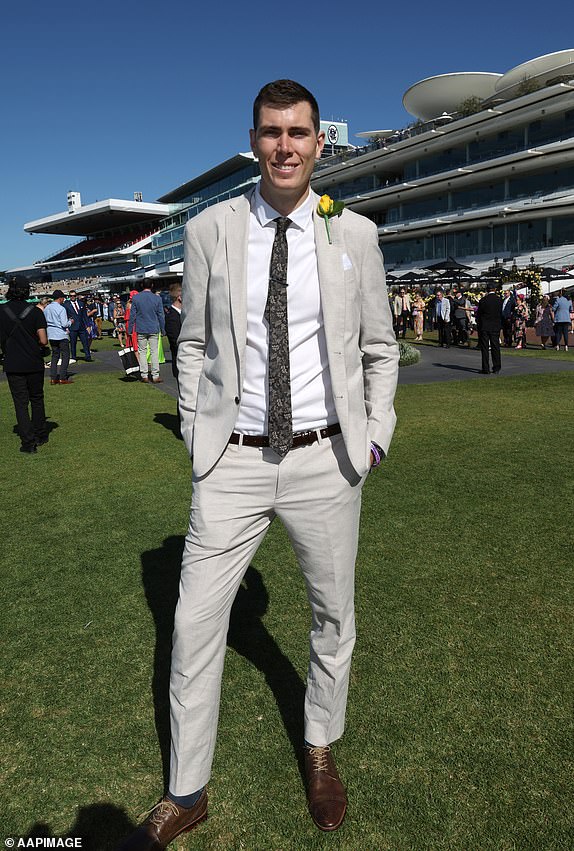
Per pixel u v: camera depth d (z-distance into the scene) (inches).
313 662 82.6
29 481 222.5
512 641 115.0
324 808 78.1
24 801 82.1
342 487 74.4
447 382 448.5
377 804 80.7
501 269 1176.8
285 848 74.8
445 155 1927.9
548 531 163.9
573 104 1542.8
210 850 74.7
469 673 106.1
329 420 73.6
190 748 74.9
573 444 254.8
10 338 260.2
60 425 324.2
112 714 98.0
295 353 71.5
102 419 337.7
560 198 1546.5
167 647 115.8
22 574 146.3
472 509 181.0
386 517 176.1
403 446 258.2
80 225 4084.6
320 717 83.1
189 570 73.8
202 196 2795.3
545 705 98.0
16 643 117.5
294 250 70.6
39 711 98.7
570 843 74.6
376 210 2212.1
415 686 103.0
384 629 119.5
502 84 2107.5
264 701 100.7
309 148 67.7
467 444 259.0
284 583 140.0
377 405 77.4
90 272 3656.5
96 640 118.2
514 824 77.4
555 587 134.4
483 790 82.5
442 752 89.0
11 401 410.9
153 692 103.2
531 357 624.7
